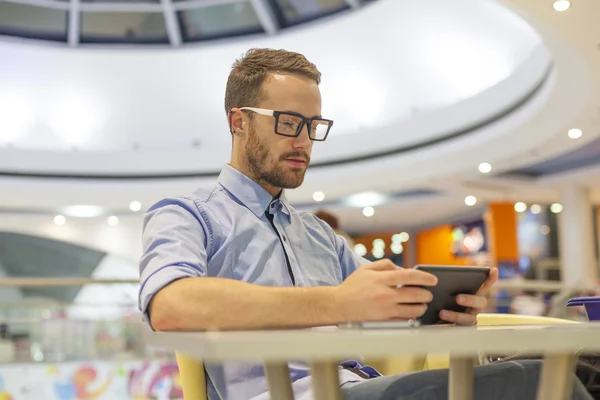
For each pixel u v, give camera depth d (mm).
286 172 1355
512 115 8320
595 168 10461
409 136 9898
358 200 13727
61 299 13742
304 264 1426
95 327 4992
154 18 10844
